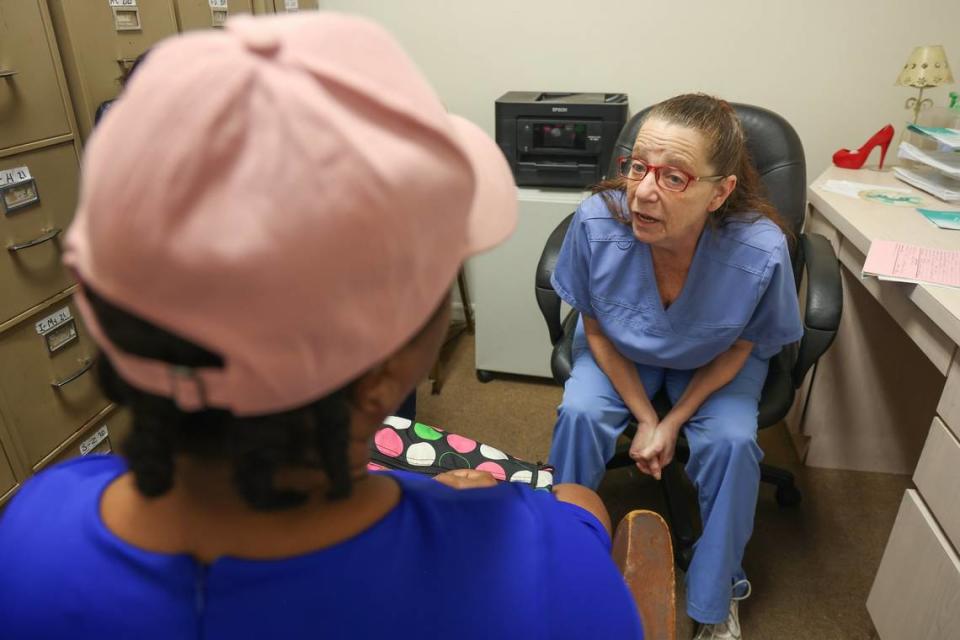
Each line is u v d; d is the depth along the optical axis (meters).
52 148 1.42
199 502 0.41
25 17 1.32
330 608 0.41
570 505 0.54
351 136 0.32
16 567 0.44
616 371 1.55
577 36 2.37
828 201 1.79
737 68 2.29
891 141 2.22
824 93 2.26
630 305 1.46
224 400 0.35
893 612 1.39
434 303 0.40
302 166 0.31
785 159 1.65
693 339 1.44
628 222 1.41
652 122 1.27
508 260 2.30
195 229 0.31
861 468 2.05
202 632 0.40
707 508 1.49
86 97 1.49
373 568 0.42
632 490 1.98
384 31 0.38
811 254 1.59
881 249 1.45
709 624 1.50
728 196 1.35
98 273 0.33
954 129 2.00
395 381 0.43
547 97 2.31
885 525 1.86
